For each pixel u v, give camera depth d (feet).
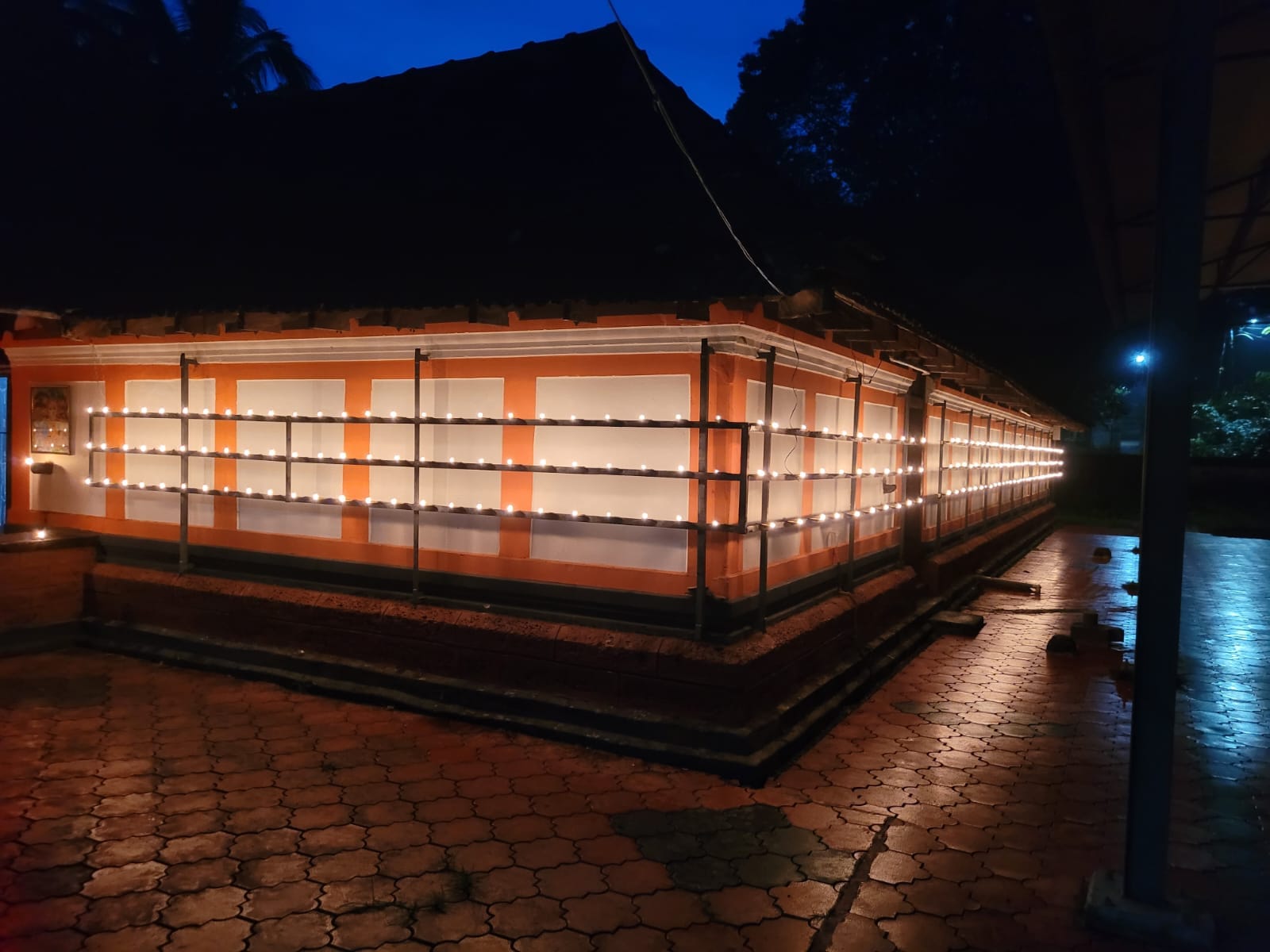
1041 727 21.52
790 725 19.66
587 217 20.49
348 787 16.57
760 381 20.68
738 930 12.32
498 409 21.47
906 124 80.69
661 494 19.75
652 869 13.88
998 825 15.88
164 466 26.37
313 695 21.93
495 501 21.52
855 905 13.05
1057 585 44.86
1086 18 11.39
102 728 19.30
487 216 22.15
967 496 43.09
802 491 23.56
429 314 19.30
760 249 17.83
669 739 18.37
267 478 24.63
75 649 25.73
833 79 83.76
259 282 23.41
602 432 20.27
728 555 19.19
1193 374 12.37
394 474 22.86
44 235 29.71
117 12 56.49
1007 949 12.09
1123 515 96.78
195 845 14.19
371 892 12.94
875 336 20.81
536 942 11.87
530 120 24.80
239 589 23.99
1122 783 17.95
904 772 18.37
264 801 15.87
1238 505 92.07
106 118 35.37
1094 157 15.44
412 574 22.34
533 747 18.86
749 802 16.53
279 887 13.01
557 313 18.11
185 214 28.45
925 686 25.16
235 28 62.23
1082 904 13.26
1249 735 21.56
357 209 24.91
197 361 25.71
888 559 30.78
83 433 27.99
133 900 12.55
